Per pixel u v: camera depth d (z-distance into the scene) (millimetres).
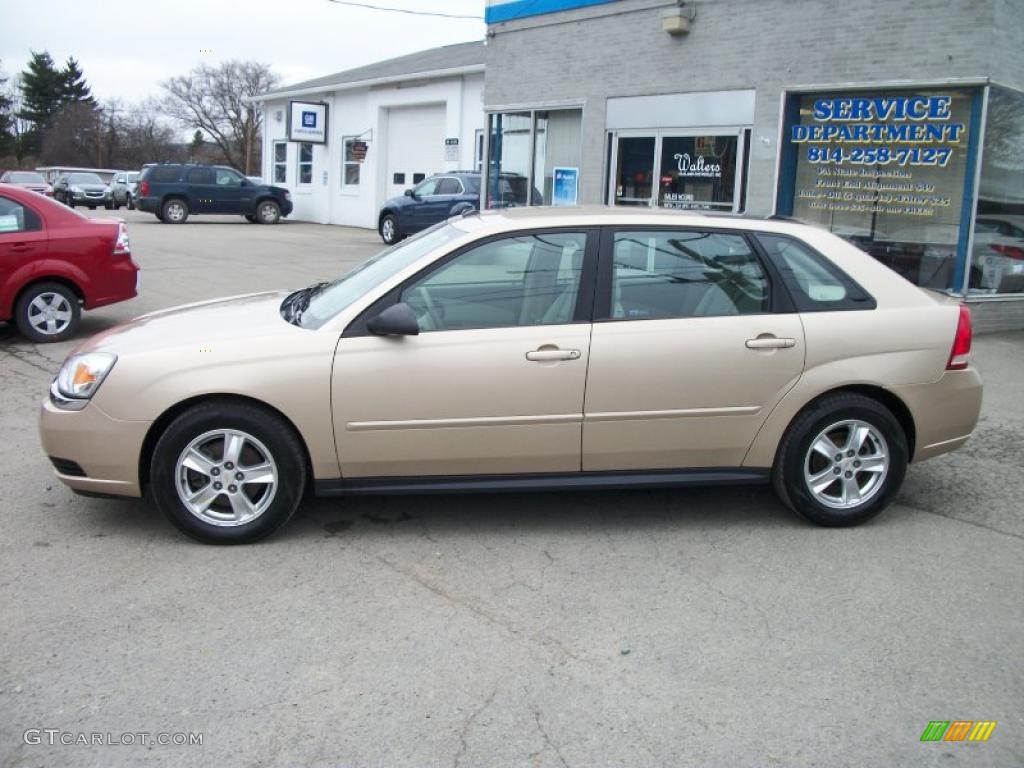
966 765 3035
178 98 74062
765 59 11672
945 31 10109
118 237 9930
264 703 3307
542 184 15172
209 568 4406
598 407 4680
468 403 4602
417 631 3834
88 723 3180
